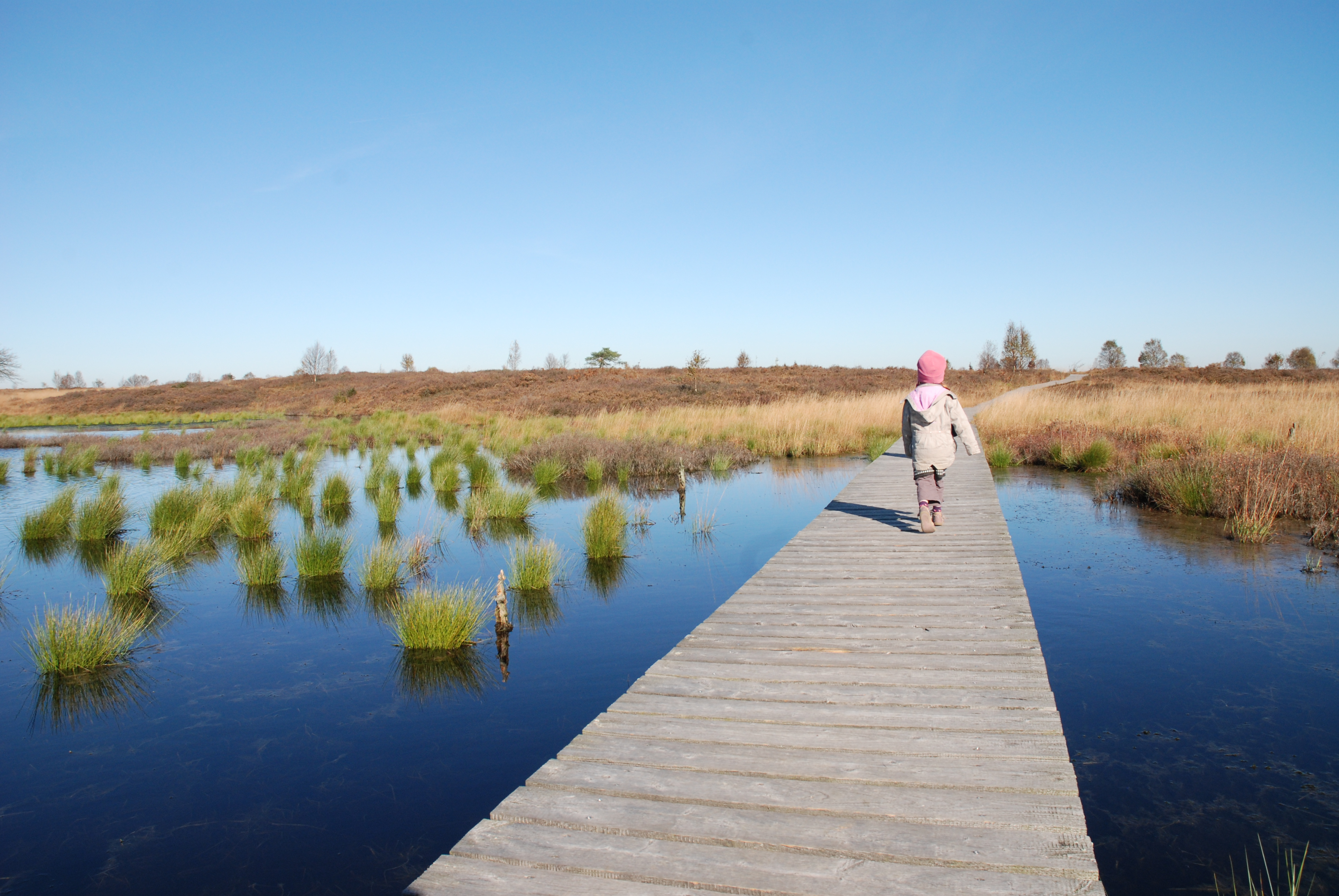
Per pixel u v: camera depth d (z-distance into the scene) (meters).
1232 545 9.07
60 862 3.42
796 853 2.37
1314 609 6.63
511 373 60.84
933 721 3.31
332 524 11.69
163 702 5.19
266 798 3.93
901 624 4.68
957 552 6.53
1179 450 15.34
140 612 7.30
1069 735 4.45
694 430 23.31
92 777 4.19
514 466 17.61
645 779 2.84
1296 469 10.92
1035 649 4.18
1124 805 3.72
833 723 3.31
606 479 16.31
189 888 3.22
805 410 25.30
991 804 2.61
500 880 2.24
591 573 8.37
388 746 4.47
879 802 2.64
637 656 5.87
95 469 19.23
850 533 7.54
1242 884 3.13
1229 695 4.94
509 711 4.92
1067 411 23.78
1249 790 3.83
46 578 8.71
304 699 5.20
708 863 2.31
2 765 4.34
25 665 5.98
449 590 6.84
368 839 3.56
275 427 31.83
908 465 13.49
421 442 25.75
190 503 11.59
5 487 16.12
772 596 5.36
